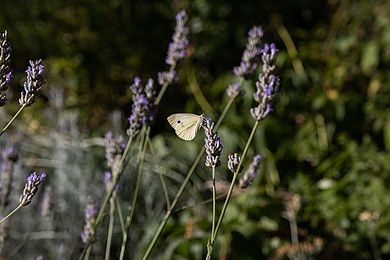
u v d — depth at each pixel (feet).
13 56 29.89
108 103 28.66
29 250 18.97
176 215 20.26
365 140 22.20
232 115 21.16
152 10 30.35
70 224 19.51
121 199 20.11
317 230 18.42
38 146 22.44
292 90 22.40
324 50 27.78
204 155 21.52
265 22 30.53
